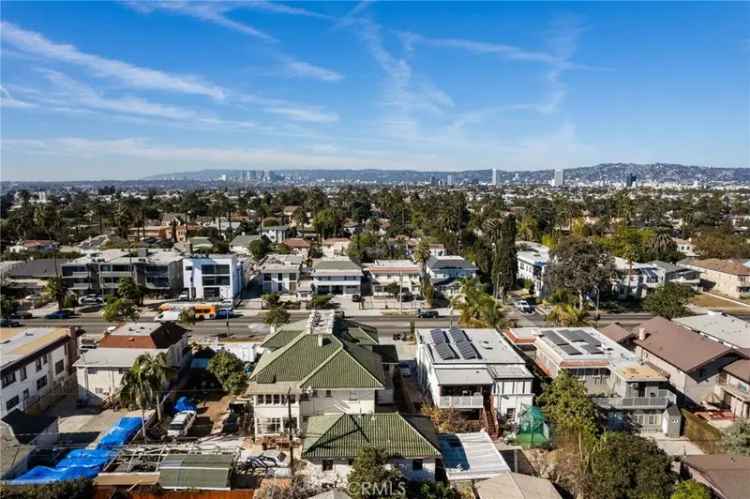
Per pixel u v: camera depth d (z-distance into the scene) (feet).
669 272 293.64
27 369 145.48
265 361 139.74
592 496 98.27
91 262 286.46
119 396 135.44
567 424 120.26
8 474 105.40
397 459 103.60
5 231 443.73
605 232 461.37
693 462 103.14
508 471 106.32
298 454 119.55
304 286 297.53
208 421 137.39
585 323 197.36
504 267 277.64
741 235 454.81
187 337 189.37
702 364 142.41
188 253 321.73
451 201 635.25
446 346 152.25
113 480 104.94
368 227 526.98
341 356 134.00
